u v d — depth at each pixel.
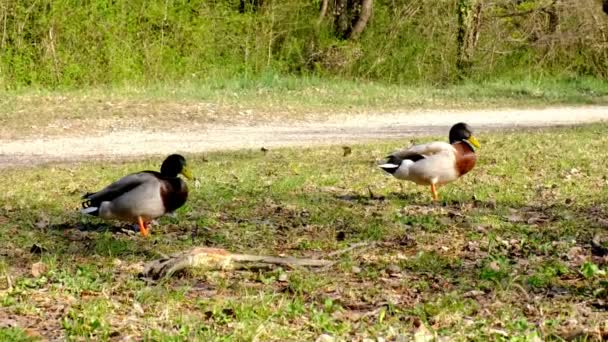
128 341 6.25
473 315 7.06
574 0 41.41
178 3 35.12
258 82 33.94
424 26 40.09
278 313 6.85
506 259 8.93
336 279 8.20
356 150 18.91
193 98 28.05
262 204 12.30
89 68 32.09
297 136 22.39
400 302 7.43
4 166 16.88
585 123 26.42
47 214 11.58
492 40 40.59
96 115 24.36
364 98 30.84
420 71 39.28
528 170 15.89
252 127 24.20
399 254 9.34
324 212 11.71
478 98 33.03
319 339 6.26
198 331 6.37
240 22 37.34
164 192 9.80
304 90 32.41
